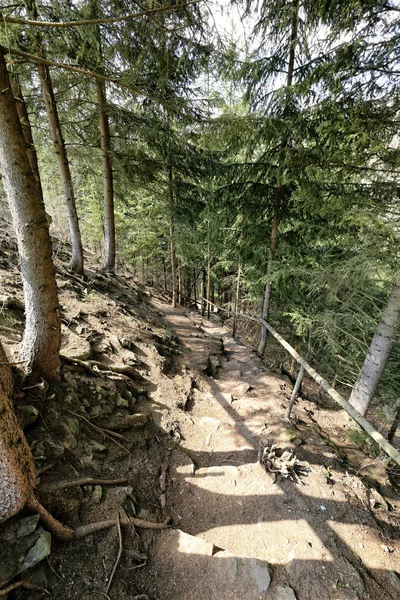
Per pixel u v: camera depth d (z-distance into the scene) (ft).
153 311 28.81
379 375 14.35
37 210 8.23
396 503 10.36
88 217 41.52
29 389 8.98
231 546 8.20
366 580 7.30
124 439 10.67
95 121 24.12
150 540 7.86
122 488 8.66
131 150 24.07
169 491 9.77
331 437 13.91
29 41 13.53
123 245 40.86
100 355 14.14
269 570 7.31
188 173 26.94
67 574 6.14
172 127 24.29
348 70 12.25
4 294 13.17
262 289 23.08
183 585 6.94
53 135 19.39
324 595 6.88
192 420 13.61
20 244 8.46
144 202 33.78
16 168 7.62
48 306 9.14
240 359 22.25
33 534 5.97
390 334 13.62
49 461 7.84
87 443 9.46
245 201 18.26
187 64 12.80
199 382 17.37
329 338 14.87
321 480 10.46
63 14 12.15
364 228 12.09
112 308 20.66
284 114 15.61
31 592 5.55
